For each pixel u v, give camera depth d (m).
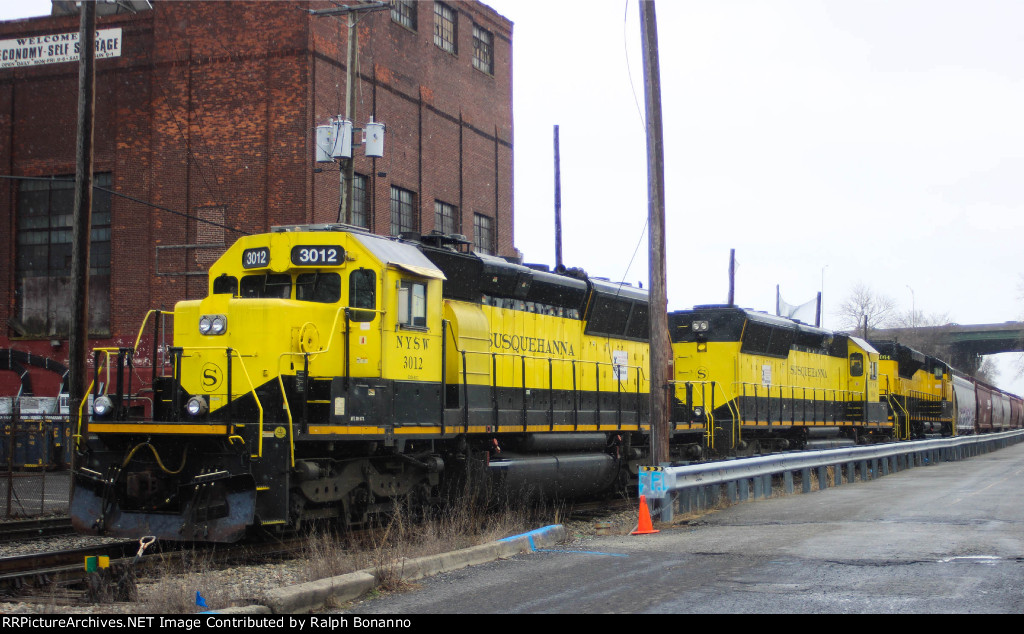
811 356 32.47
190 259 31.06
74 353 18.09
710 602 8.74
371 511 14.73
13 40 33.91
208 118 31.03
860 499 18.58
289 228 14.77
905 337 99.00
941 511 15.84
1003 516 14.98
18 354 33.41
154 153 31.44
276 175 30.44
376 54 33.66
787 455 20.53
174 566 11.54
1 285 33.78
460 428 15.98
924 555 11.09
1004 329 97.00
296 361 13.41
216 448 12.65
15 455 27.70
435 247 16.55
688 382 24.66
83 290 18.28
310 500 13.47
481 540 12.99
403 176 34.84
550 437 18.73
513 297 18.11
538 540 12.80
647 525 14.84
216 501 12.42
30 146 33.75
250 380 12.66
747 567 10.63
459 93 38.62
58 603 9.30
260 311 13.34
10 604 9.17
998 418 68.94
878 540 12.45
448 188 37.75
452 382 16.19
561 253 36.44
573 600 9.00
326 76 31.19
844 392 34.97
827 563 10.73
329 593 9.00
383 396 14.27
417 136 35.81
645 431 22.30
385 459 15.02
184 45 31.27
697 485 16.80
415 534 13.49
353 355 13.92
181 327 13.95
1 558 11.47
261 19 30.77
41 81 33.72
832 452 22.83
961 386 53.75
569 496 19.48
